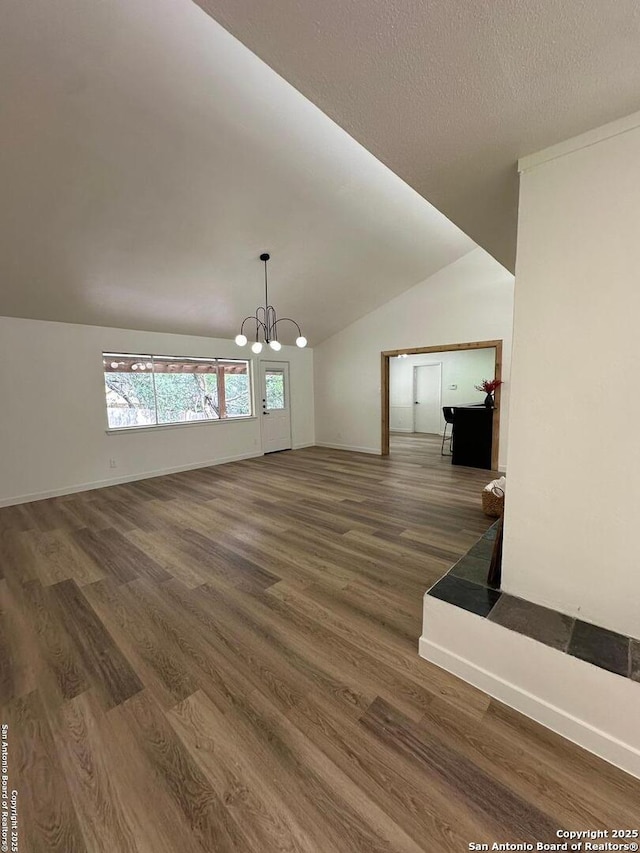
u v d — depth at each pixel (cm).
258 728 140
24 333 418
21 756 130
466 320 560
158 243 347
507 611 156
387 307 649
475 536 313
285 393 737
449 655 165
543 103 119
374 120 127
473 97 116
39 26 174
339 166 303
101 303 425
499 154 146
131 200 290
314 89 114
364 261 479
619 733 124
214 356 605
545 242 143
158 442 543
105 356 493
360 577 248
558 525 150
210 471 571
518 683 146
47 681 164
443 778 121
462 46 98
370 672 167
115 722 143
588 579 146
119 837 107
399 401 1019
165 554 285
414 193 359
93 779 123
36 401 429
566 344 142
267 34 96
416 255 502
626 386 131
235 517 365
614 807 112
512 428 157
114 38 185
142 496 441
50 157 240
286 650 181
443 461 630
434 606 167
